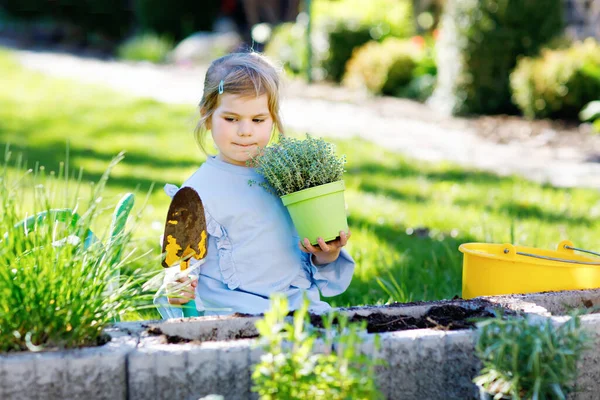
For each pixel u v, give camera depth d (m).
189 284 2.56
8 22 20.97
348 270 2.82
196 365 1.89
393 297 3.47
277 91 2.78
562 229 4.84
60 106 9.85
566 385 1.98
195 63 16.27
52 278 1.99
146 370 1.88
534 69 9.14
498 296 2.36
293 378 1.70
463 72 9.76
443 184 6.16
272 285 2.71
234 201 2.72
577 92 8.93
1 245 2.10
